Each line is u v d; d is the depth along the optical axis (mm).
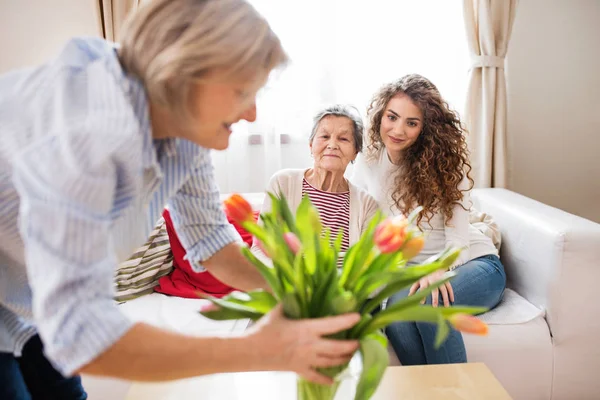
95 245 594
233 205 737
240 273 989
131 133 626
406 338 1532
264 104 2494
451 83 2578
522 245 1834
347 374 762
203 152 936
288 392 1043
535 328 1645
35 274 575
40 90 662
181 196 968
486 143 2479
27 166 581
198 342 643
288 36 2488
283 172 1898
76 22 2551
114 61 689
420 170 1779
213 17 646
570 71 2646
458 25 2525
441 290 1581
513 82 2646
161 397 1049
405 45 2541
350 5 2492
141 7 689
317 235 741
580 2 2578
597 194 2777
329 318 700
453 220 1790
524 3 2572
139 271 1823
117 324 598
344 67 2545
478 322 692
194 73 639
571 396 1671
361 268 773
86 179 580
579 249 1610
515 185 2752
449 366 1166
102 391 1377
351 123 1771
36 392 1012
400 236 675
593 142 2725
